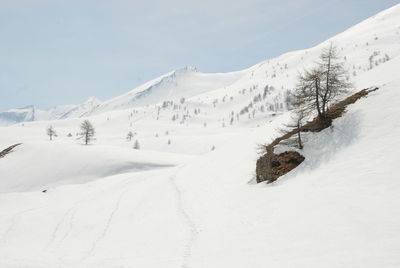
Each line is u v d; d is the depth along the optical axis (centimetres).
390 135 2192
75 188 5788
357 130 2461
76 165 7869
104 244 2342
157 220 2731
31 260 1536
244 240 1700
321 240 1382
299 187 2231
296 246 1395
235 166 3838
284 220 1808
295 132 3058
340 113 2803
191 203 3027
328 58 2795
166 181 4494
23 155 9038
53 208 4144
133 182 5272
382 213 1441
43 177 7519
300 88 2894
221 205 2666
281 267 1169
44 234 2978
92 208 3809
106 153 8600
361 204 1602
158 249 1914
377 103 2619
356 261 1053
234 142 5319
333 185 1983
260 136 4466
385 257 1027
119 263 1492
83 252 2094
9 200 4997
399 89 2617
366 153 2147
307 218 1697
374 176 1841
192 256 1596
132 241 2297
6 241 2767
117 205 3728
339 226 1462
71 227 3111
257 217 2055
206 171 4272
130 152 9219
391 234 1220
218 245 1739
